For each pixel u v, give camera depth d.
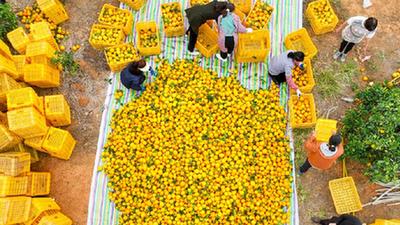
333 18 11.23
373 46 11.61
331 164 9.66
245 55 11.04
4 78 9.89
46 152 10.36
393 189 10.20
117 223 10.05
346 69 11.37
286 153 10.39
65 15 11.63
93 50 11.54
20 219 9.04
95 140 10.76
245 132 10.37
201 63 11.38
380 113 9.68
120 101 11.01
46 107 10.12
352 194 10.04
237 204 9.74
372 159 9.88
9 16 10.91
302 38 11.45
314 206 10.23
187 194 9.83
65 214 10.18
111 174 10.19
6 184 9.05
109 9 11.45
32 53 10.51
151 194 9.89
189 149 10.19
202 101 10.62
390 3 11.98
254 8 11.50
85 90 11.18
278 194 9.94
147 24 11.25
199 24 10.04
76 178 10.46
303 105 10.69
